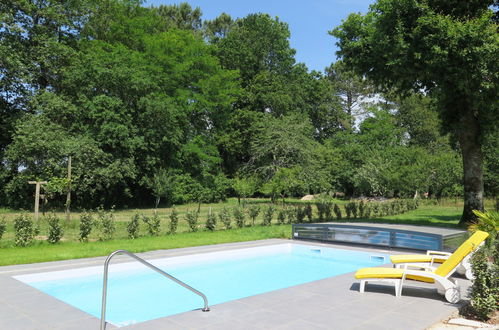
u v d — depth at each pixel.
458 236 12.07
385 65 18.00
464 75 15.41
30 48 28.95
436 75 16.38
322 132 61.31
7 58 26.00
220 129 48.00
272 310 5.53
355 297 6.34
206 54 43.75
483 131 19.02
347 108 64.25
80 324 4.90
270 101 48.62
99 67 30.12
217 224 19.61
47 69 30.45
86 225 12.88
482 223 9.97
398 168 43.47
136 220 14.31
